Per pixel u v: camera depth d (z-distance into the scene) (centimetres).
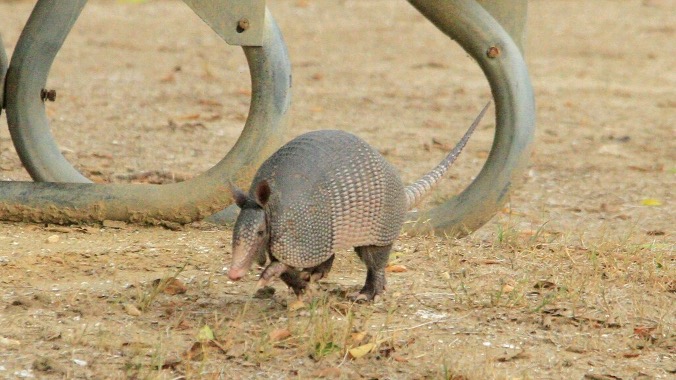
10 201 1115
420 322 874
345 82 2300
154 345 805
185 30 2850
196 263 1016
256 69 1088
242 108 2011
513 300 926
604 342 848
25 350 789
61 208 1120
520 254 1084
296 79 2308
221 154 1641
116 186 1126
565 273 1023
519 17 1152
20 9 2931
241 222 779
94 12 3020
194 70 2369
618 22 3106
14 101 1147
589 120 2023
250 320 862
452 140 1812
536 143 1825
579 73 2467
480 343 836
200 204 1112
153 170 1492
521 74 1130
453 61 2589
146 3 3209
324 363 786
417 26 3027
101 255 1029
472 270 1023
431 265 1035
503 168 1131
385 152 1702
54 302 892
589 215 1366
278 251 791
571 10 3278
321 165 820
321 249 812
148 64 2409
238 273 768
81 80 2189
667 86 2364
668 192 1514
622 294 962
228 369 768
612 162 1702
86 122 1806
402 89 2253
